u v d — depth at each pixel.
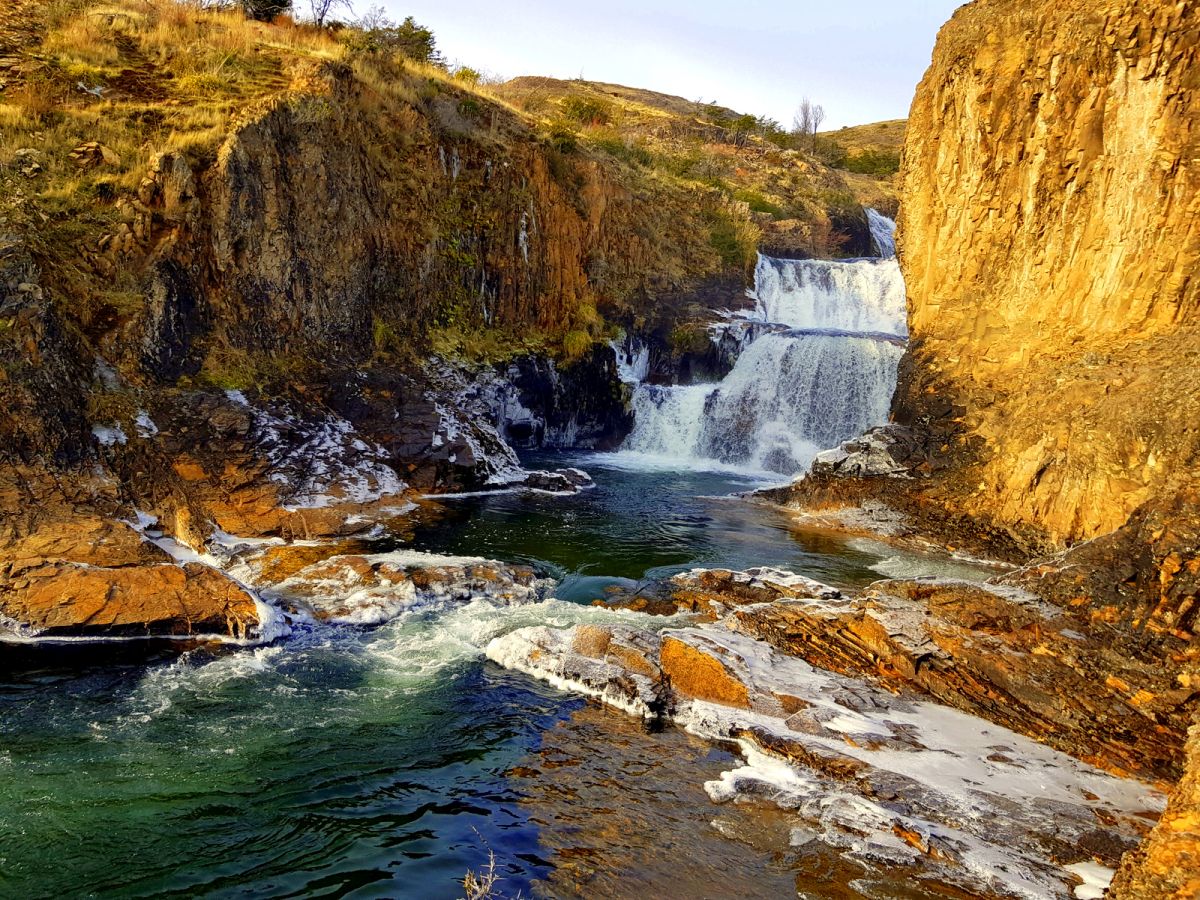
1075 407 16.42
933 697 9.66
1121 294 17.16
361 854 6.56
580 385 26.39
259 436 15.70
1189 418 14.48
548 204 27.81
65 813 6.82
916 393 20.36
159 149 17.41
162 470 13.85
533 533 16.11
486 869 6.45
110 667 9.56
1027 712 9.09
